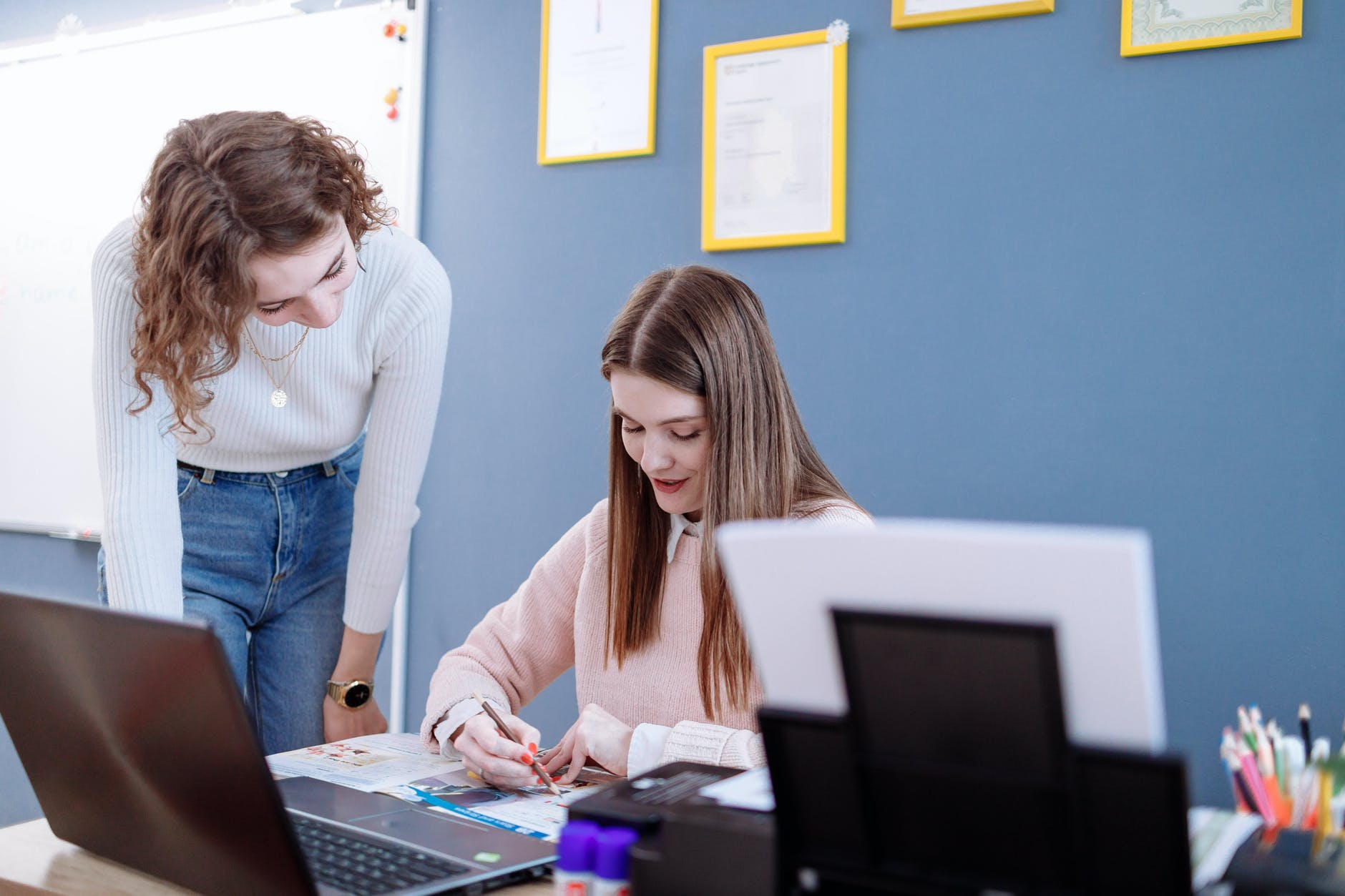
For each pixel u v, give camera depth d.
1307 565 1.61
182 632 0.69
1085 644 0.52
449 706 1.20
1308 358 1.61
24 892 0.82
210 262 1.12
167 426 1.34
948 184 1.83
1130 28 1.70
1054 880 0.55
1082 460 1.74
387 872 0.79
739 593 0.60
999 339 1.80
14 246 2.72
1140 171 1.71
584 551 1.37
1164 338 1.69
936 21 1.83
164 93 2.59
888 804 0.58
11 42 2.80
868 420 1.89
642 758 1.07
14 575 2.69
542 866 0.82
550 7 2.17
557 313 2.18
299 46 2.43
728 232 1.99
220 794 0.72
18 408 2.68
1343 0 1.59
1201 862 0.65
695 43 2.04
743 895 0.63
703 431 1.17
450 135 2.30
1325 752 0.75
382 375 1.57
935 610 0.55
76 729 0.81
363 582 1.60
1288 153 1.62
